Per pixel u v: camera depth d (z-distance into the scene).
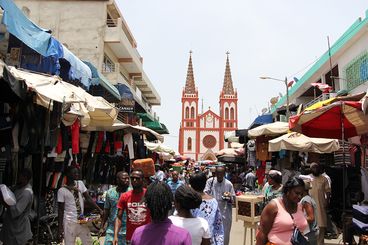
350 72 15.70
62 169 7.68
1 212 6.19
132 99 17.95
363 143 10.12
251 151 17.66
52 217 7.51
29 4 22.05
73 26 21.69
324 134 8.09
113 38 21.47
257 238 3.93
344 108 6.66
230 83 91.19
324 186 8.54
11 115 5.93
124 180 5.65
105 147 10.88
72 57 10.38
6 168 6.52
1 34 8.99
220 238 4.55
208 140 87.38
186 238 2.75
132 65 26.23
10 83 4.83
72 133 7.68
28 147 6.10
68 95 6.04
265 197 6.62
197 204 3.41
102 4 21.91
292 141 10.54
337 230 9.84
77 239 7.17
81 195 6.43
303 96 23.94
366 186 10.25
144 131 11.54
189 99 89.44
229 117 88.75
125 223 5.04
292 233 3.76
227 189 6.82
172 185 8.70
